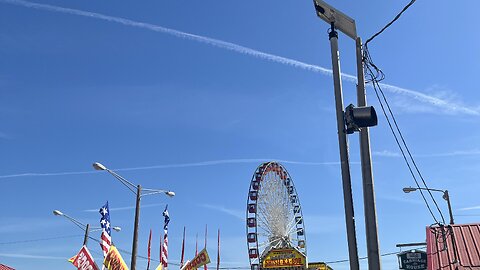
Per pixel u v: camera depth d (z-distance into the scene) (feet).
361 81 29.32
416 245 91.86
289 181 194.59
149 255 117.08
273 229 182.80
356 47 29.48
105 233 95.30
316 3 27.22
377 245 25.35
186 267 100.22
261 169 187.83
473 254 58.49
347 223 23.16
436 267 57.21
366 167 27.12
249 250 179.32
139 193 88.74
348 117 24.49
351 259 22.61
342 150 24.36
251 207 182.09
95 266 91.25
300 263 176.35
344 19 28.02
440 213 58.34
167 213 114.21
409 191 88.17
